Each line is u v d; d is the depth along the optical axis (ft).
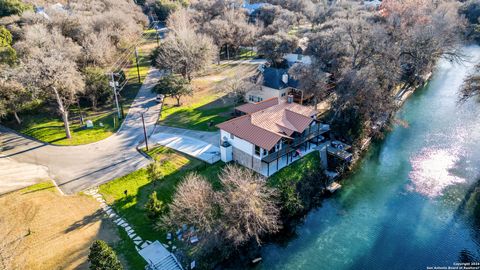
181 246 103.24
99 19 277.23
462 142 173.58
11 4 297.33
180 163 143.13
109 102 214.28
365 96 164.86
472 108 208.44
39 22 269.64
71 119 191.62
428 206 131.13
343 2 423.23
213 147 156.04
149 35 388.78
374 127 180.24
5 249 89.30
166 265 96.94
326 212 129.80
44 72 157.07
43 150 157.28
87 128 177.99
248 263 105.70
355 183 146.30
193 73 240.53
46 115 194.29
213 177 132.87
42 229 107.34
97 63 234.99
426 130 186.50
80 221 111.34
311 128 156.25
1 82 171.53
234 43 319.88
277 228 107.76
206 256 101.30
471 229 119.55
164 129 177.47
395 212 128.98
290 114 148.36
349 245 114.11
